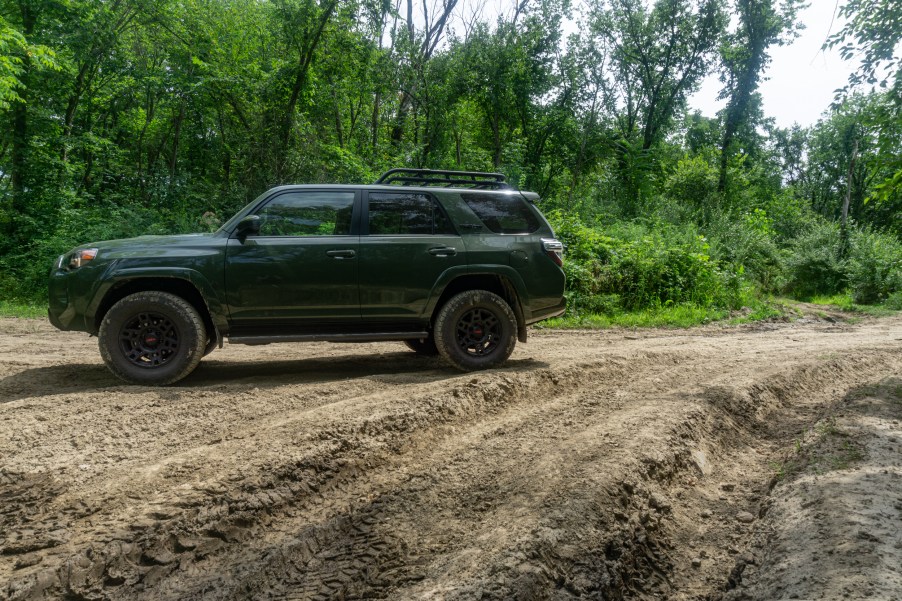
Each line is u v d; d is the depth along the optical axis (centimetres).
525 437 404
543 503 291
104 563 233
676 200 2602
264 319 538
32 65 1477
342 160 1708
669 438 389
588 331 1045
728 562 276
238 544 261
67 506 276
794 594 214
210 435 381
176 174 1792
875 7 797
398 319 567
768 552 258
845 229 2284
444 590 222
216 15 1872
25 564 229
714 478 376
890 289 1903
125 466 325
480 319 584
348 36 1800
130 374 501
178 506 273
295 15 1673
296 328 550
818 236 2294
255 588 233
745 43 2936
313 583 237
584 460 346
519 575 229
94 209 1520
